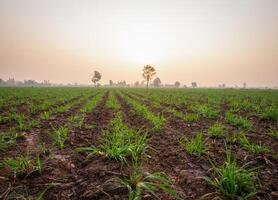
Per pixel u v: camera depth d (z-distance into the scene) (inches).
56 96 1202.6
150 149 240.2
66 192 146.0
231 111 559.2
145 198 138.0
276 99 962.1
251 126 346.9
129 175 165.3
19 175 164.6
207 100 950.4
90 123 409.1
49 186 149.8
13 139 265.6
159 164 199.6
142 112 516.7
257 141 269.0
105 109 648.4
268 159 203.0
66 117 485.1
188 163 199.6
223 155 218.4
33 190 146.2
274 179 162.9
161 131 337.1
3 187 148.2
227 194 134.4
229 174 143.2
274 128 347.6
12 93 1401.3
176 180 166.9
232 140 264.1
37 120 423.2
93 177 166.1
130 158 200.8
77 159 205.6
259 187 148.7
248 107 623.2
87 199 137.9
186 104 772.0
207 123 404.8
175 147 251.1
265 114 435.2
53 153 220.4
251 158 207.8
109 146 217.6
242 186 141.3
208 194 136.9
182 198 138.9
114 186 148.8
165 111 585.6
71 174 173.3
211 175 168.9
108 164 187.6
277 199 134.6
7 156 210.2
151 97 1159.6
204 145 236.8
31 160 196.9
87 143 261.0
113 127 353.4
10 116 421.7
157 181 159.3
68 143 258.2
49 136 293.6
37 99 978.1
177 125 387.9
